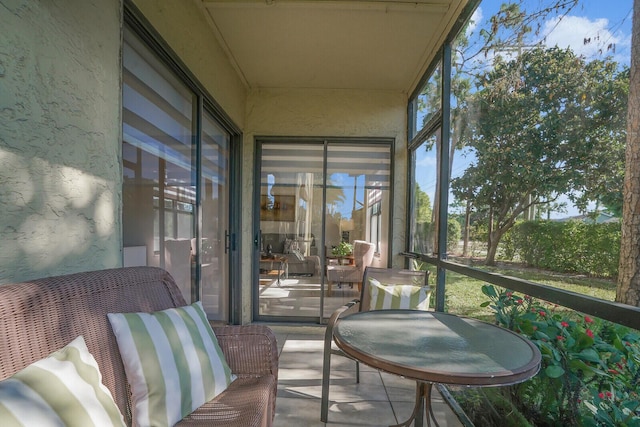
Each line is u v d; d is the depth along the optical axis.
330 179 3.57
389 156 3.55
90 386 0.78
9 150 0.85
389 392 2.12
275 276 3.62
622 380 0.97
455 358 1.11
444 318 1.62
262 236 3.60
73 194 1.07
